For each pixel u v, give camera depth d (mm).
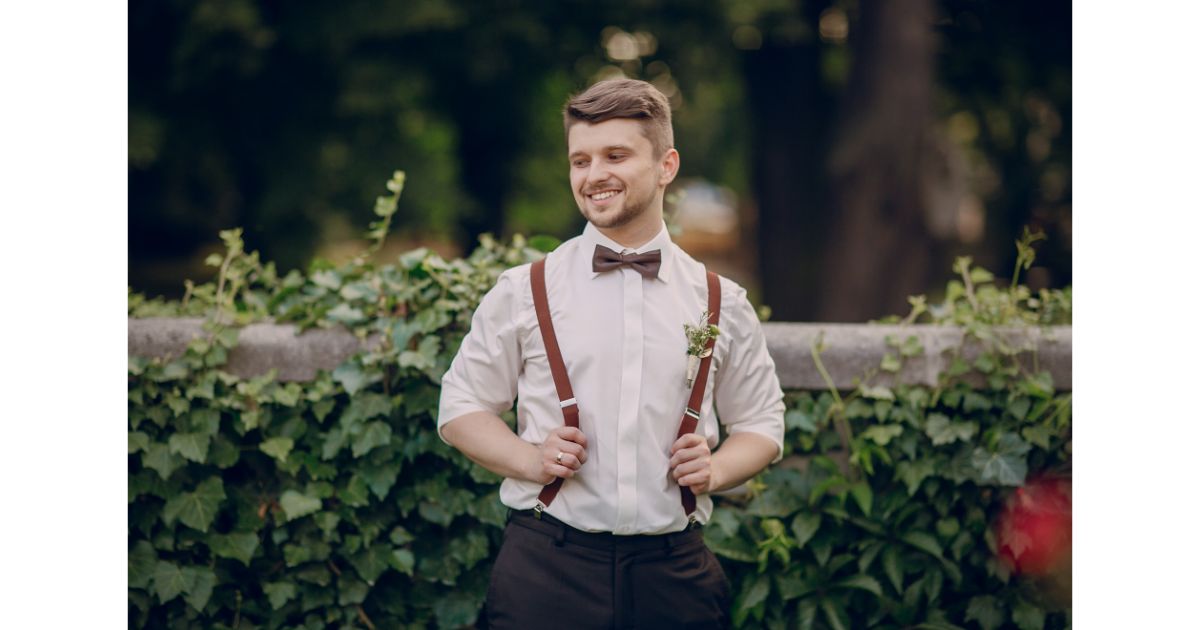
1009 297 2973
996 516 2822
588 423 2154
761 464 2289
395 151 9250
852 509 2820
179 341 2740
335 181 9102
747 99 11414
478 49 8914
